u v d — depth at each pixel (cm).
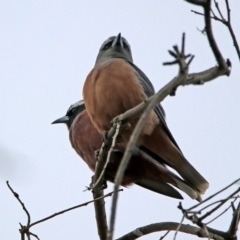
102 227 960
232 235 802
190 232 865
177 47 520
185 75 528
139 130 489
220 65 594
